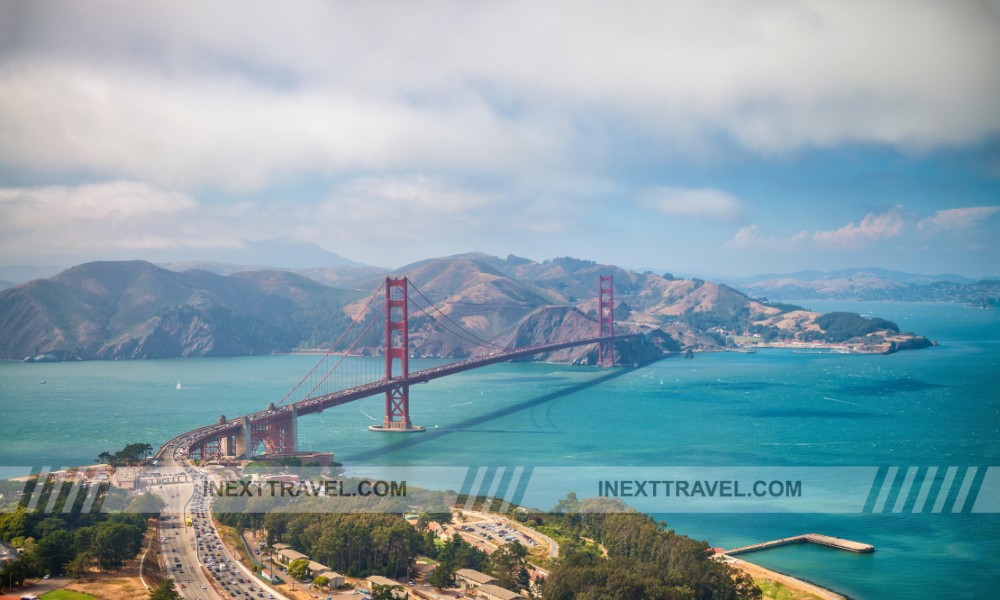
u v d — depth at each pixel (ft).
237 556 556.51
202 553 555.28
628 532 595.88
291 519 604.08
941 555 620.08
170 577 506.48
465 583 524.93
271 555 572.51
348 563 553.64
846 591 554.46
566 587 490.49
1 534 560.20
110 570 511.40
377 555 552.82
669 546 555.69
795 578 572.10
